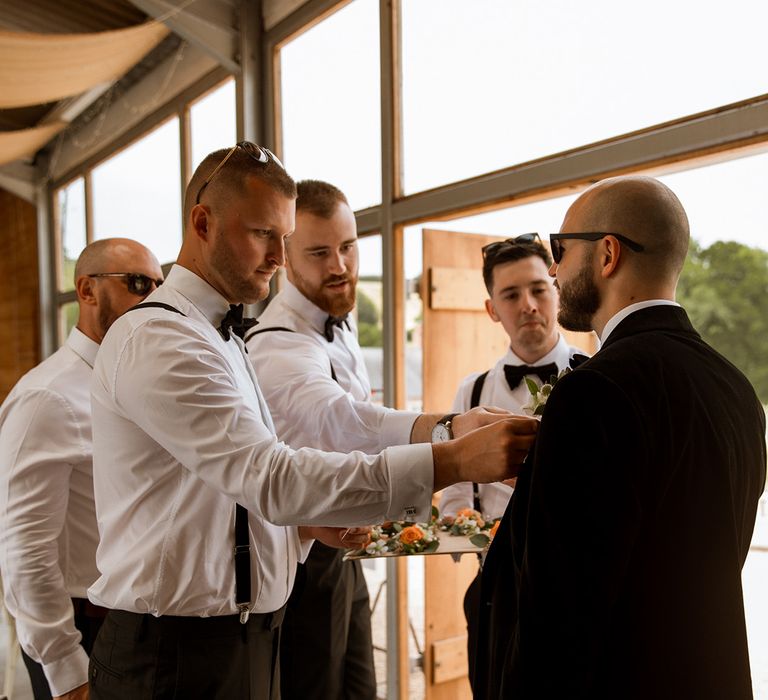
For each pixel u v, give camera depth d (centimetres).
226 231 129
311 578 195
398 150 298
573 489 83
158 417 117
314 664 196
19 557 165
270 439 117
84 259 192
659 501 85
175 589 125
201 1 373
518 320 198
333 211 193
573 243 104
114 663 128
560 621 83
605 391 84
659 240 98
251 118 387
